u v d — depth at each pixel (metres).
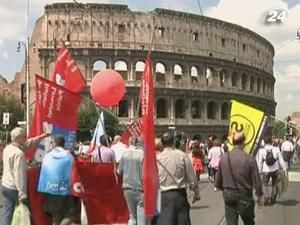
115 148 17.84
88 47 96.62
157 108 101.25
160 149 11.13
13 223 10.62
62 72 13.75
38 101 12.38
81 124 74.88
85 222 12.91
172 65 102.88
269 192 21.55
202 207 18.97
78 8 96.94
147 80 8.74
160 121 100.25
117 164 13.23
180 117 104.19
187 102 104.69
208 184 28.83
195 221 15.72
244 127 15.48
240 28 118.62
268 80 135.75
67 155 11.09
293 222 15.70
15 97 108.81
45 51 96.94
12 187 10.88
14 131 10.99
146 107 8.71
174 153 10.02
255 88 125.50
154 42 101.00
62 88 12.65
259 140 15.47
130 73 97.69
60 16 97.12
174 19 103.62
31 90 98.75
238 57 117.88
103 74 14.53
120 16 98.69
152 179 8.73
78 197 11.34
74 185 11.09
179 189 9.91
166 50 102.06
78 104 12.97
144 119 8.71
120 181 13.29
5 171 11.02
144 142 8.70
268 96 135.00
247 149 15.42
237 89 116.69
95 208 13.02
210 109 111.00
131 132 14.88
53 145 11.84
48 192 10.88
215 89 109.88
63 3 96.94
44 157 11.12
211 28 110.50
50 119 12.53
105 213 13.09
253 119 15.44
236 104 15.62
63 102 12.70
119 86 14.47
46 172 10.93
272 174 19.92
